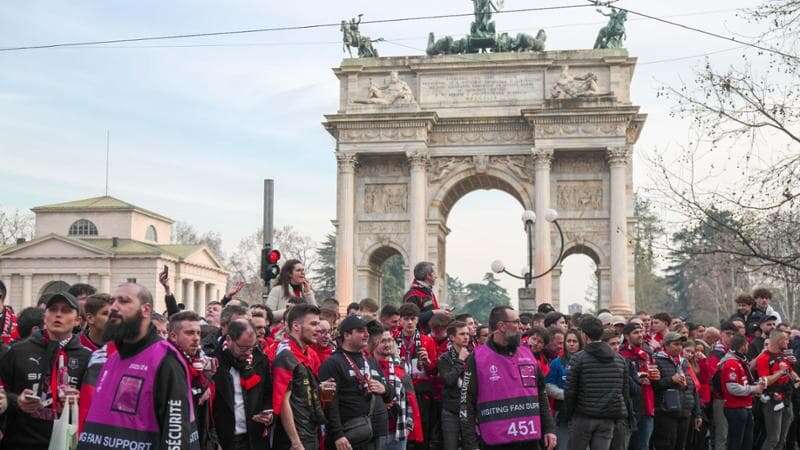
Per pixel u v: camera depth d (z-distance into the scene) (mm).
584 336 26125
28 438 15562
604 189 85750
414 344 25391
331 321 23000
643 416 27078
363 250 88250
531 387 19672
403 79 88938
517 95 86938
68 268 127625
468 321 24141
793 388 32062
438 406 25359
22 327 18156
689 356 31609
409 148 85750
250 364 17969
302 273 25469
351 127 86688
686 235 32719
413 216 85875
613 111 83062
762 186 31625
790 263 32000
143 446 13117
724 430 32156
